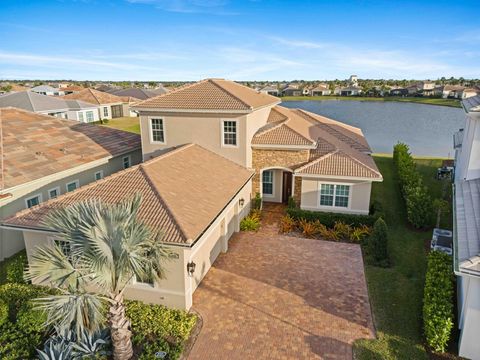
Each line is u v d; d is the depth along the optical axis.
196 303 15.01
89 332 11.26
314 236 21.39
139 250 10.30
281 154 24.14
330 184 22.75
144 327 13.05
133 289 14.62
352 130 34.44
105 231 9.80
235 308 14.71
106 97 72.56
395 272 17.31
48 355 11.24
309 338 13.02
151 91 93.75
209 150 24.25
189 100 24.31
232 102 23.34
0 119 25.64
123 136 30.36
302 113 35.28
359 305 14.88
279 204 26.98
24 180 19.64
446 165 35.41
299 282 16.58
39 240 15.45
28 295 14.51
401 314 14.23
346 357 12.12
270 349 12.49
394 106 119.44
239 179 21.66
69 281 9.87
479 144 17.81
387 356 12.07
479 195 15.80
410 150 49.03
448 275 14.08
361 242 20.52
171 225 13.98
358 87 186.12
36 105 50.72
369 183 22.16
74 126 29.17
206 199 17.34
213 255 18.25
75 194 16.39
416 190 23.00
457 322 13.55
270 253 19.31
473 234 12.45
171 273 13.98
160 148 25.28
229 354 12.25
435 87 164.62
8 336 12.55
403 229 22.17
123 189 16.44
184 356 12.12
